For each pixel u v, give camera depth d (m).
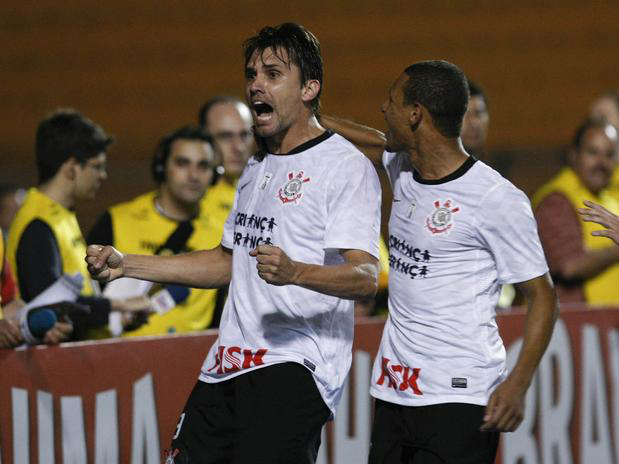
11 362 12.32
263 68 10.77
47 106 34.09
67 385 12.77
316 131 11.09
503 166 29.52
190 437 11.33
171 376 13.61
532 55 34.31
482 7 34.56
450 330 11.11
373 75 34.12
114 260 11.18
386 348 11.61
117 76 34.25
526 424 16.31
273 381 10.80
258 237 10.95
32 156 33.97
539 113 34.09
